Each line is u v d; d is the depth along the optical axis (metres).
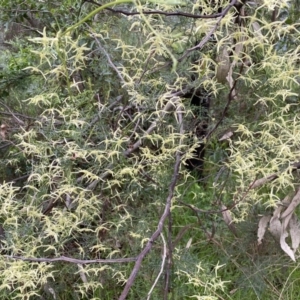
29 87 1.67
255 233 1.58
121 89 1.50
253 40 1.01
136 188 1.38
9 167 1.76
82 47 1.03
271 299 1.58
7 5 1.69
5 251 1.42
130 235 1.49
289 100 1.48
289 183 1.22
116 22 1.63
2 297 1.31
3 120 1.92
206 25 0.97
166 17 1.23
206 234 1.63
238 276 1.63
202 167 1.88
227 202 1.58
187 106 1.39
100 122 1.27
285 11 1.26
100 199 1.37
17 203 1.29
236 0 0.93
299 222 1.46
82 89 1.54
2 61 1.80
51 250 1.38
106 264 1.43
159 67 1.29
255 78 1.25
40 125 1.31
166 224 1.69
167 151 1.28
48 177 1.25
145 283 1.48
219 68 1.20
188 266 1.27
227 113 1.54
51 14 1.68
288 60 1.10
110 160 1.26
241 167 1.21
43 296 1.50
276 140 1.20
